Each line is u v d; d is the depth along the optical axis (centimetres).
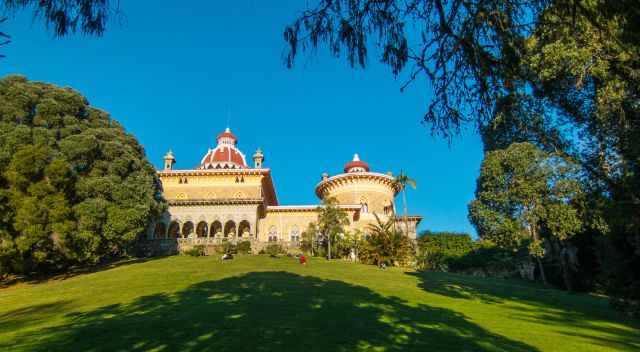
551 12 515
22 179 2709
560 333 1272
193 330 1127
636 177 1414
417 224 6156
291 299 1650
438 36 525
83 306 1653
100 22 446
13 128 2903
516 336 1183
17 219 2641
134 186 3353
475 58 529
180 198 5744
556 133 1595
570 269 3055
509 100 565
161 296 1775
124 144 3619
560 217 2217
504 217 2480
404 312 1494
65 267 3141
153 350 942
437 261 4866
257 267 3011
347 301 1655
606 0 502
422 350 954
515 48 527
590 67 1176
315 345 974
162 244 4494
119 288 2094
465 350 973
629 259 2122
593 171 1603
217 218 5066
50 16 431
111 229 3016
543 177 2231
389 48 525
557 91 1377
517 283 3394
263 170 5744
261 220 5666
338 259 4472
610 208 1546
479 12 499
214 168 6062
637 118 1330
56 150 3003
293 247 4794
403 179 5259
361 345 983
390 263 3962
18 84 3120
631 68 835
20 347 1001
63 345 1012
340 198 6272
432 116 577
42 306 1747
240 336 1056
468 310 1669
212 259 3647
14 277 2928
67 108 3288
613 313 1755
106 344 1007
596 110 1402
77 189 3005
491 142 2459
